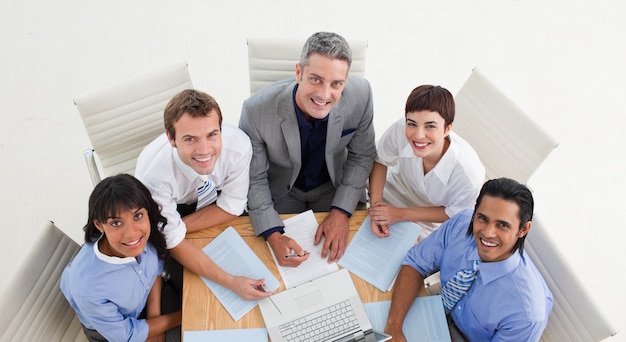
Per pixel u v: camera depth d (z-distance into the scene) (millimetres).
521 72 3357
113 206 1368
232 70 3164
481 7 3664
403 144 1916
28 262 1523
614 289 2555
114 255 1516
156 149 1706
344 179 2033
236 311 1617
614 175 2961
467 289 1611
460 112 2186
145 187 1465
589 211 2816
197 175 1697
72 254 1719
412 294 1674
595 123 3166
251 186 1928
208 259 1702
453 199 1916
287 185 2115
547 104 3227
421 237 2096
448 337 1600
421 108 1647
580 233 2738
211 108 1501
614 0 3705
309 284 1666
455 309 1686
